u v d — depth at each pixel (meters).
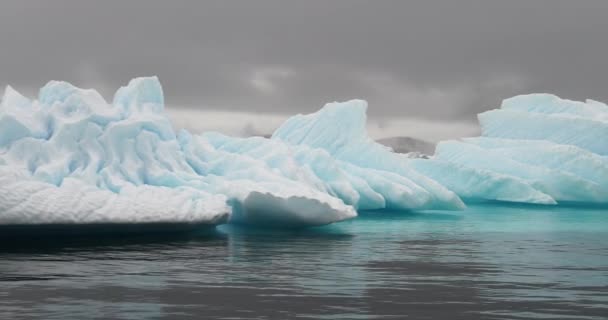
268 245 18.06
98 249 16.47
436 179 34.84
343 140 31.69
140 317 9.31
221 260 15.01
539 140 38.72
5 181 16.47
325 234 21.34
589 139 38.47
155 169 22.88
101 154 21.83
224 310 9.77
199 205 20.11
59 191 17.31
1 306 9.92
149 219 18.36
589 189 35.09
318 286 11.78
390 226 24.70
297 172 25.14
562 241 20.31
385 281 12.41
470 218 28.75
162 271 13.30
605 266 14.70
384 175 30.05
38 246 16.77
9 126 21.17
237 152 27.73
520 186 34.09
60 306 9.95
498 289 11.66
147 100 24.67
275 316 9.43
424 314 9.66
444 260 15.51
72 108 22.67
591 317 9.55
